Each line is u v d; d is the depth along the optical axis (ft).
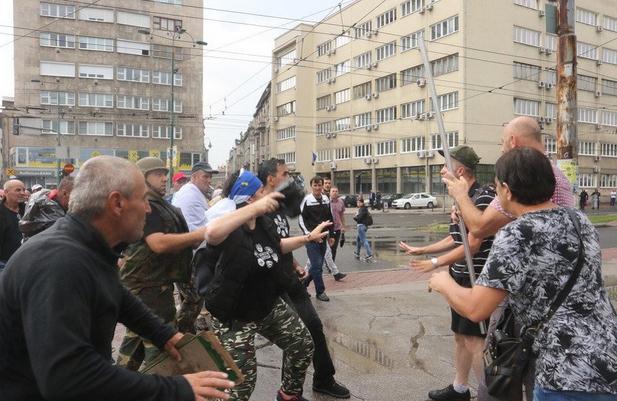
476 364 11.89
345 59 176.86
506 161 7.44
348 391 13.34
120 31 171.83
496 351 7.93
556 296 6.73
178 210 12.22
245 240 10.21
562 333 6.57
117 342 18.04
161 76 177.68
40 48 165.17
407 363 15.74
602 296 6.86
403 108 152.87
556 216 7.04
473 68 132.46
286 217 12.50
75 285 5.50
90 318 5.70
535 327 6.87
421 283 28.68
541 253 6.79
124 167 6.37
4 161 199.00
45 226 17.16
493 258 6.98
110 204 6.15
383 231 70.95
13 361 5.59
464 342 12.34
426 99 143.64
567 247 6.79
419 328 19.48
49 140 167.84
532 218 7.02
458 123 133.28
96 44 169.99
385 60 158.40
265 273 10.52
